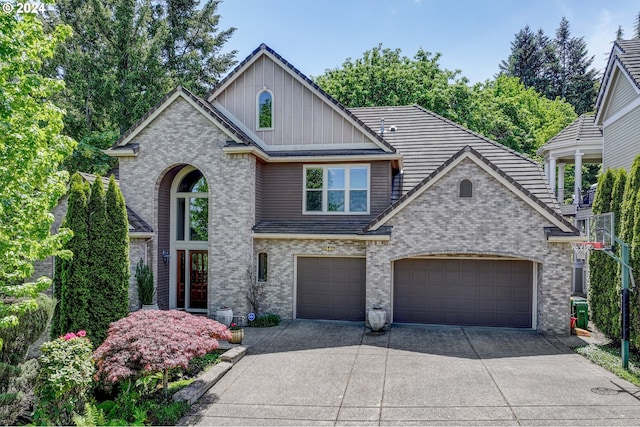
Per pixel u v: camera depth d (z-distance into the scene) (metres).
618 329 12.73
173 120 17.41
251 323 16.42
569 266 14.62
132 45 30.84
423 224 15.52
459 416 8.62
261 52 18.66
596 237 13.31
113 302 11.63
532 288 15.77
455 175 15.28
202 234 18.89
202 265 18.86
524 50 65.44
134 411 8.91
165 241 18.47
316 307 17.42
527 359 12.18
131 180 17.67
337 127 18.12
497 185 15.02
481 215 15.10
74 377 8.45
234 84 19.09
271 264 17.48
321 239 16.98
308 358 12.39
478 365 11.64
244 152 16.66
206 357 12.25
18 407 8.77
